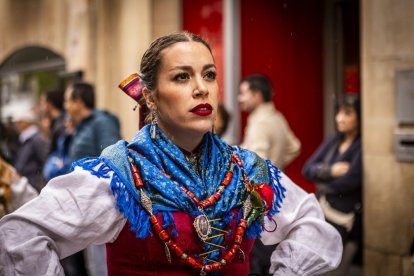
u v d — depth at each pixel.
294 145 4.78
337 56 6.05
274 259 2.01
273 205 1.92
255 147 4.57
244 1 5.86
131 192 1.70
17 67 9.04
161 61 1.75
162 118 1.78
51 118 6.02
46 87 8.44
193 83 1.73
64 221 1.69
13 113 8.44
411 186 3.92
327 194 4.21
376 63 4.14
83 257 4.68
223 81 5.91
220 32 5.93
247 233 1.82
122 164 1.73
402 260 3.97
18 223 1.70
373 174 4.12
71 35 7.73
